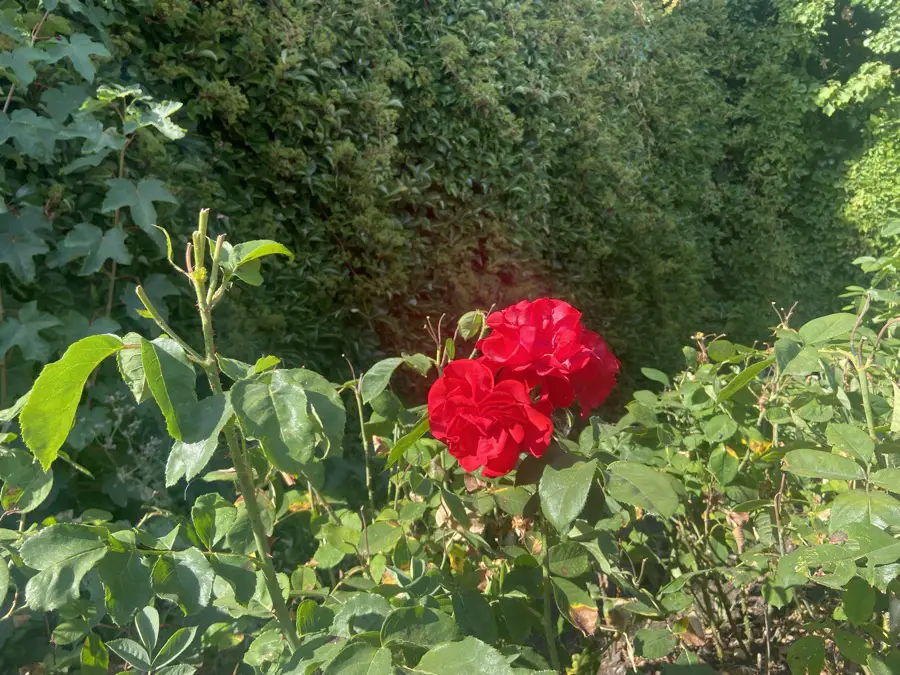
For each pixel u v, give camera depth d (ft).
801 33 22.04
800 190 23.06
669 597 4.97
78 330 7.25
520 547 4.67
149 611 3.41
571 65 15.51
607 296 16.16
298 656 3.01
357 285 11.12
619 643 5.83
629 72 17.65
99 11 8.20
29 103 7.54
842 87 22.21
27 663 6.06
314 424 3.00
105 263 7.82
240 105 9.41
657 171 18.76
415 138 12.23
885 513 3.17
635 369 16.14
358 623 3.06
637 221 16.40
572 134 15.12
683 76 19.62
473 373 3.71
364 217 10.87
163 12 8.94
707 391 5.07
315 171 10.75
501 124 13.25
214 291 2.92
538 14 15.65
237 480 3.16
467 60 12.92
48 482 3.65
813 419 4.68
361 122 11.19
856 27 25.17
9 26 6.96
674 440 5.77
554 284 14.84
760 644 6.22
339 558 4.76
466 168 12.98
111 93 7.27
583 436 4.11
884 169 21.54
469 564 4.88
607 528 4.89
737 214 21.40
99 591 4.60
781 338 4.31
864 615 3.62
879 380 5.14
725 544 6.15
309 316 10.42
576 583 4.28
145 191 7.53
